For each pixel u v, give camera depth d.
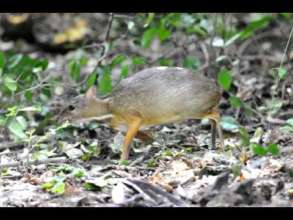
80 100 12.23
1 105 13.86
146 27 15.12
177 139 12.61
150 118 11.67
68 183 9.71
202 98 11.55
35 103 13.67
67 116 12.43
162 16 14.97
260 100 14.66
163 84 11.55
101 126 13.36
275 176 9.55
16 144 12.66
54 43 20.89
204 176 9.94
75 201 8.94
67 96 15.20
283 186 8.97
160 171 10.45
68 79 17.33
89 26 20.70
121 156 11.67
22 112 13.56
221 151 11.48
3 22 21.38
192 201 8.79
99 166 11.05
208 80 11.71
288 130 11.67
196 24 15.14
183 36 17.45
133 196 8.88
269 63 17.75
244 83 15.55
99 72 14.05
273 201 8.66
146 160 11.40
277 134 11.88
